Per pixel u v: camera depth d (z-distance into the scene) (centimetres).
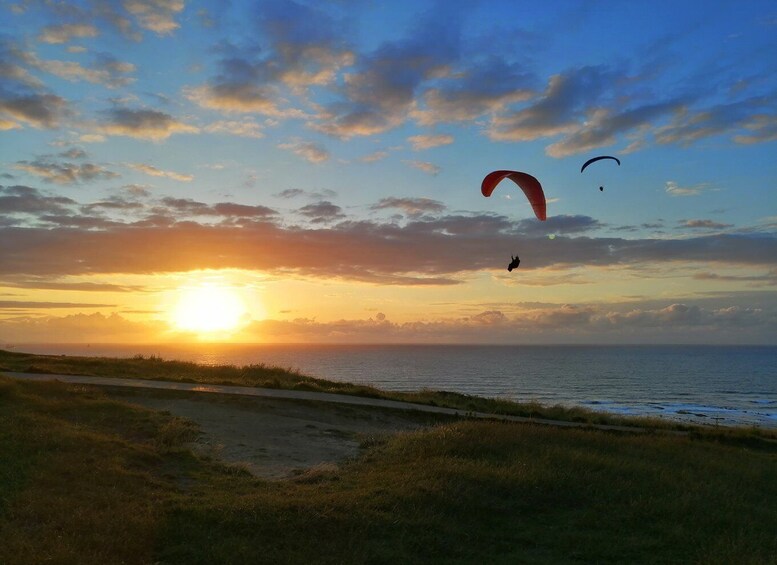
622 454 1567
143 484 1060
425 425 2056
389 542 865
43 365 2667
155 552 790
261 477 1225
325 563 778
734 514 1085
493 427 1728
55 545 750
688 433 2450
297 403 2072
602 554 872
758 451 2197
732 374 13562
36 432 1251
